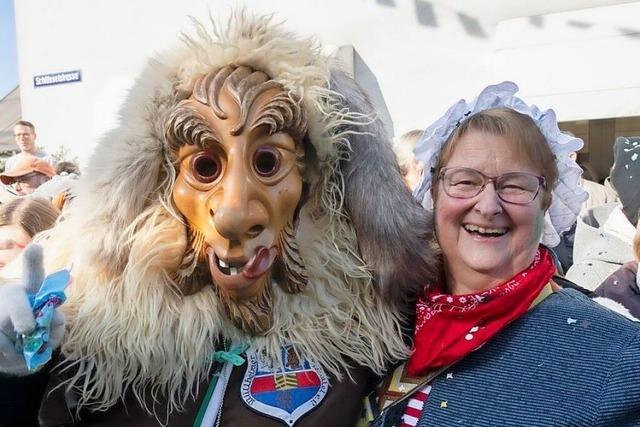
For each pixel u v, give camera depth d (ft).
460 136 2.48
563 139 2.58
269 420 2.36
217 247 2.29
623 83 8.82
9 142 17.83
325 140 2.46
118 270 2.40
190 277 2.40
